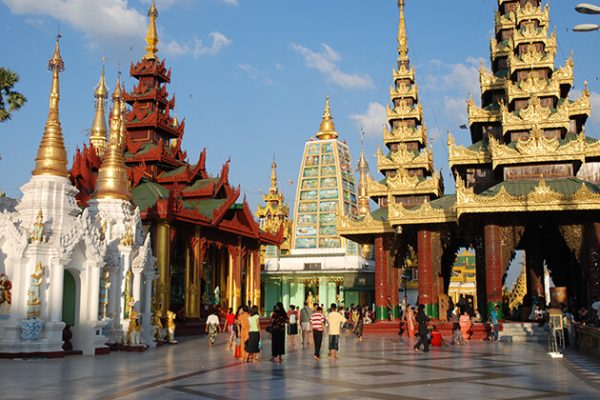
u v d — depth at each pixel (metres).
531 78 51.94
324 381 19.91
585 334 32.62
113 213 35.16
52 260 28.48
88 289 30.47
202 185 63.22
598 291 44.25
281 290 94.56
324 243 94.00
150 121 65.44
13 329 27.31
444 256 62.56
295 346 37.31
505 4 63.12
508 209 44.44
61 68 32.09
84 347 30.05
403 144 65.62
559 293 37.91
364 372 22.62
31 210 29.88
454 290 97.75
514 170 48.69
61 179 30.94
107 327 31.59
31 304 27.53
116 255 33.47
